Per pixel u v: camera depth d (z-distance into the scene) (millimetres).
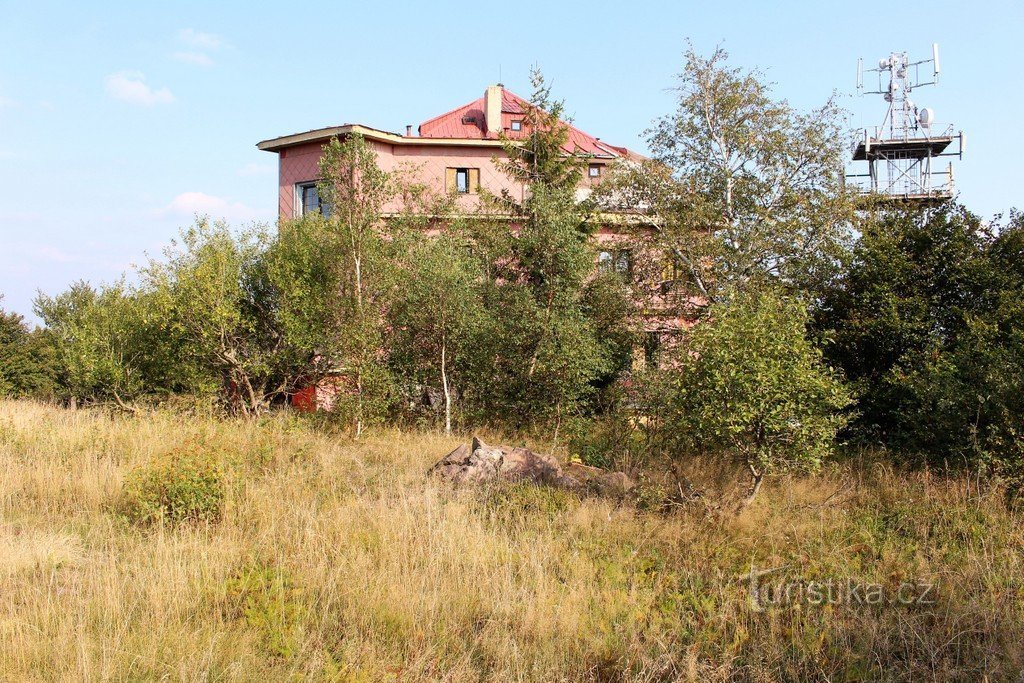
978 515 9547
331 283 17828
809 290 16938
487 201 21281
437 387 17797
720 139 19031
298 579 6875
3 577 6863
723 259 17484
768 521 8945
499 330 16516
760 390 8898
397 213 20594
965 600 6660
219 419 16484
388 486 10477
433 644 5812
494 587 6664
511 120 29672
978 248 14758
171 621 5930
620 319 18688
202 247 17609
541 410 16562
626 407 14273
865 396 14602
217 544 7859
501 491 10172
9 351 24953
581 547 8117
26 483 10273
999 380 10898
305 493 9922
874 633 5867
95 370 18234
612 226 19969
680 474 10461
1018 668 5395
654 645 5867
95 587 6504
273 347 18562
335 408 17078
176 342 17734
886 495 10711
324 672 5328
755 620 6277
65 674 5012
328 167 17750
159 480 8984
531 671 5430
